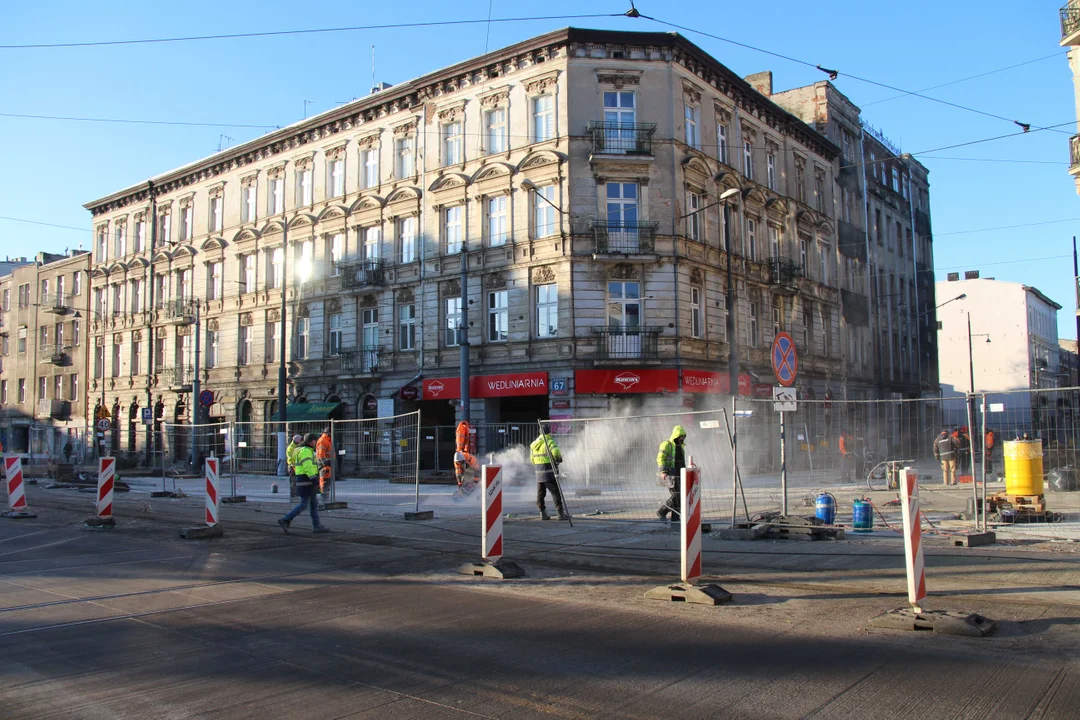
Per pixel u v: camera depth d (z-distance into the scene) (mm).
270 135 38531
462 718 4789
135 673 5750
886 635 6477
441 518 16328
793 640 6379
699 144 30969
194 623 7273
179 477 25562
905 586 8414
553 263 28938
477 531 13938
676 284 28797
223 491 22281
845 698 4984
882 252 48375
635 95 29406
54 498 23031
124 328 47031
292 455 14141
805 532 11914
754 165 34844
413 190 33031
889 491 20672
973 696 4977
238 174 40688
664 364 28406
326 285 36188
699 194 30812
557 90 29344
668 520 14359
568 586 8883
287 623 7246
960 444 20688
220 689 5383
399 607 7898
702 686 5281
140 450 32688
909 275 52719
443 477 25984
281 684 5480
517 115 30297
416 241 33062
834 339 40531
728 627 6859
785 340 13539
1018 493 13656
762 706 4879
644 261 28531
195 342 38438
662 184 29172
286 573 9961
